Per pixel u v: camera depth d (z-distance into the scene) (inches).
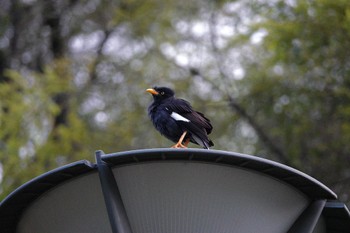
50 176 216.5
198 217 218.4
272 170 215.9
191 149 209.3
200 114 388.2
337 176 618.8
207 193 218.1
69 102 807.1
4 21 895.7
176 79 805.2
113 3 906.1
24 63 898.7
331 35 606.2
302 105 644.1
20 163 635.5
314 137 637.9
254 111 681.0
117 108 816.9
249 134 698.2
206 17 838.5
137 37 883.4
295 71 653.9
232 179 218.1
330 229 249.1
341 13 589.9
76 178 220.8
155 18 880.3
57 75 752.3
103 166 213.8
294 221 228.2
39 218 233.8
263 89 669.3
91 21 912.3
